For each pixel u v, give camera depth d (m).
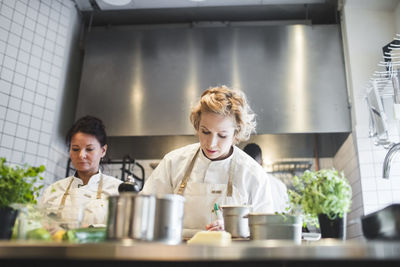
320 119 3.58
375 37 3.65
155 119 3.71
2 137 3.04
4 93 3.13
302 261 1.00
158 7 3.93
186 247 0.90
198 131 1.97
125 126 3.71
